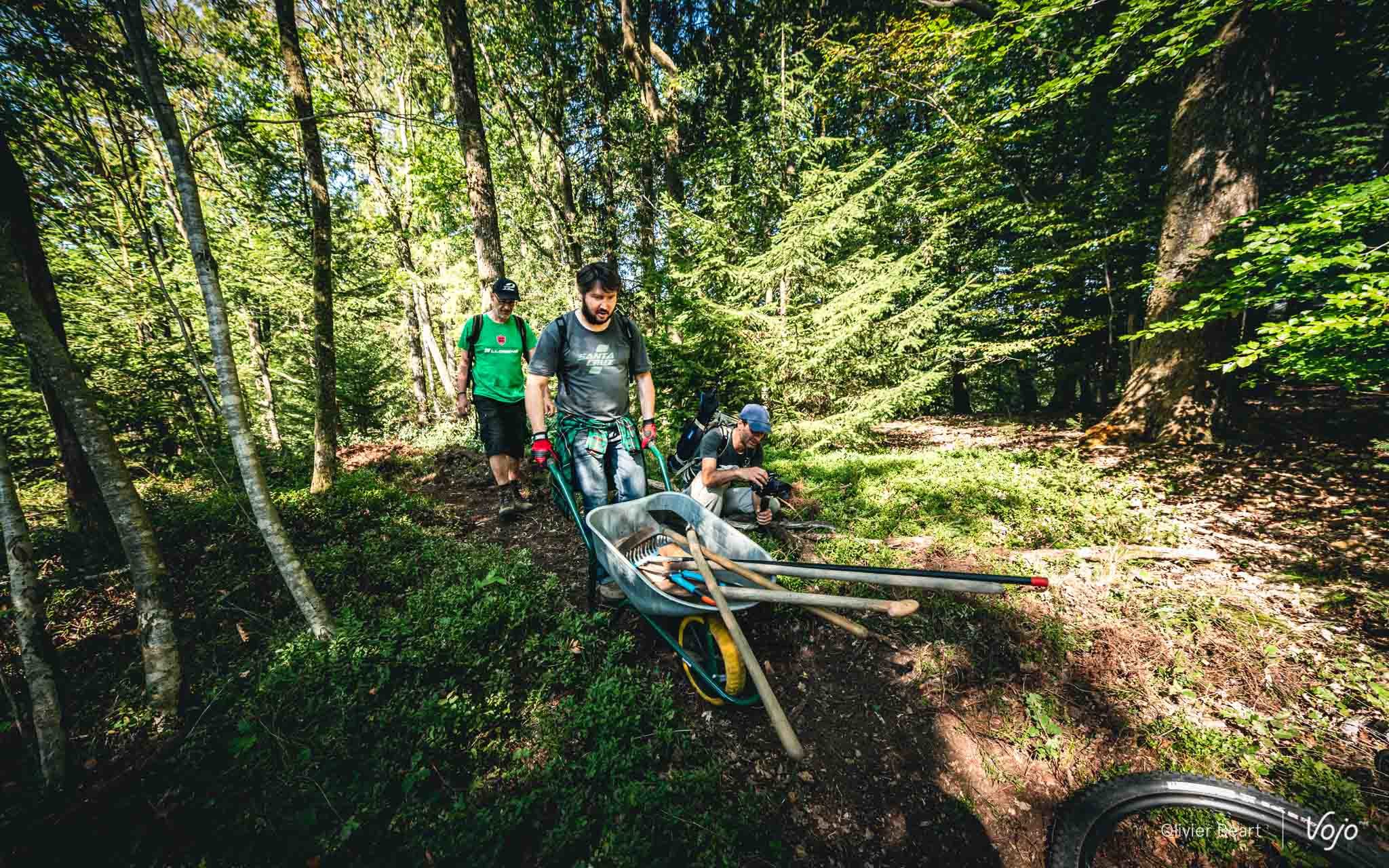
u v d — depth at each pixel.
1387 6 6.65
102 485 2.17
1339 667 2.50
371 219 12.18
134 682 2.48
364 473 6.05
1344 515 4.07
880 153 6.83
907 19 10.64
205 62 6.34
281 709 2.29
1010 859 1.95
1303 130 8.41
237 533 3.93
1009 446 7.79
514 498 4.78
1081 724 2.39
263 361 11.72
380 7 10.54
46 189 3.25
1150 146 9.15
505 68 10.74
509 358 4.50
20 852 1.68
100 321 5.72
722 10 11.77
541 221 11.09
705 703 2.55
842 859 1.94
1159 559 3.57
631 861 1.78
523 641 2.86
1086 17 7.80
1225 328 6.23
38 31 2.66
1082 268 9.97
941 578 2.17
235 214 9.70
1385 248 3.14
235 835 1.85
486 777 2.12
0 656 2.56
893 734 2.41
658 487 4.27
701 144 11.18
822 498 5.06
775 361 6.93
